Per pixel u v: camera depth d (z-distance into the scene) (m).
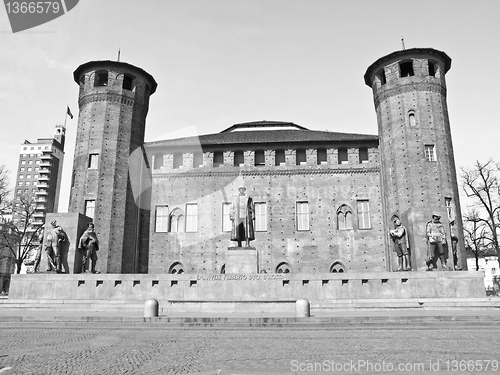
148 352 11.28
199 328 16.73
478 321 17.02
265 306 22.59
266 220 44.00
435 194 38.56
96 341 13.41
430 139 39.81
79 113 43.44
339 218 43.44
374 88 44.06
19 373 8.73
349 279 24.17
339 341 13.19
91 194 40.28
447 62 42.91
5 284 88.44
